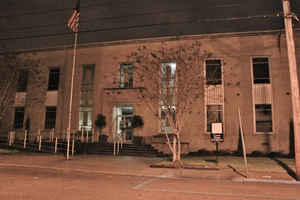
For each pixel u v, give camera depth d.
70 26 18.28
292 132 20.05
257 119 20.97
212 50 22.23
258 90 21.25
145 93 22.48
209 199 7.40
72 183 9.57
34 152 20.52
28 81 26.69
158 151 20.84
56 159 16.83
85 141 23.70
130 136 23.50
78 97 25.11
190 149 21.38
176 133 15.59
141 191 8.38
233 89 21.55
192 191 8.48
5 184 9.11
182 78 18.25
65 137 24.59
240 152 20.55
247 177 11.37
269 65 21.30
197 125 21.61
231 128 21.06
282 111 20.50
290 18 11.78
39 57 26.91
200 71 19.27
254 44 21.72
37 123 25.73
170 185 9.55
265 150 20.25
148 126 22.33
